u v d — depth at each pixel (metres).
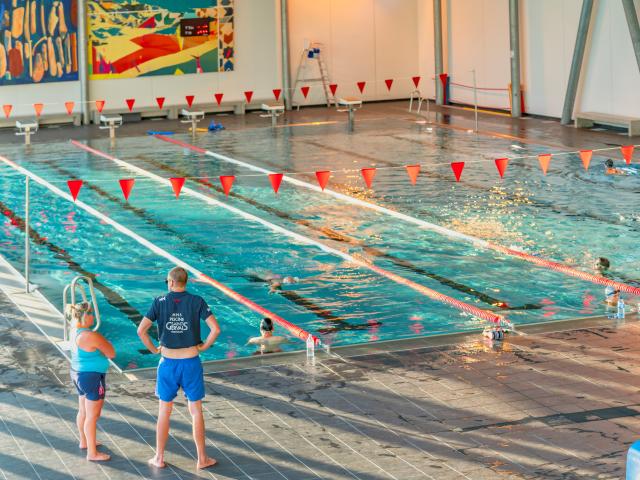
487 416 7.05
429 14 27.58
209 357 8.65
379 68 28.20
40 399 7.59
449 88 27.14
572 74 21.75
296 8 27.20
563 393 7.44
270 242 12.66
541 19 23.03
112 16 24.88
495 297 10.32
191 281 11.11
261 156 19.02
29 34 24.02
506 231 12.84
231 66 26.44
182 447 6.71
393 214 13.95
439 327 9.41
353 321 9.67
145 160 18.77
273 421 7.08
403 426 6.93
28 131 21.05
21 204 15.09
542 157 12.59
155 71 25.64
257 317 9.85
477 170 16.89
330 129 22.73
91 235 13.20
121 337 9.34
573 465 6.23
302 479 6.17
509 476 6.11
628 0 19.64
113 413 7.30
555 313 9.71
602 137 19.97
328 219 13.80
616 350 8.37
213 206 14.73
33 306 10.16
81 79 24.69
